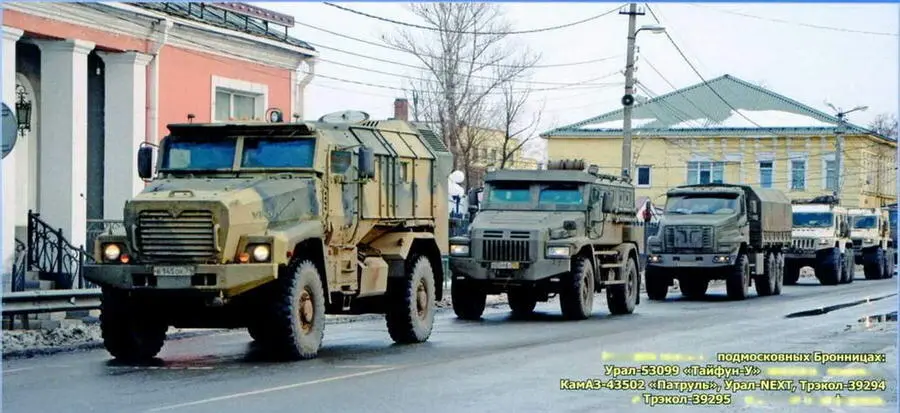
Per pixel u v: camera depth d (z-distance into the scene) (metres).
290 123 16.44
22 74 24.81
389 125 19.06
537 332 20.98
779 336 19.78
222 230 14.78
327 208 16.45
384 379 13.70
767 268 36.22
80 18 24.58
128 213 15.02
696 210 34.19
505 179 25.62
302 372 14.44
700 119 67.44
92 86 26.92
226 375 14.15
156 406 11.63
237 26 29.62
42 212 24.64
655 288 34.00
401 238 18.42
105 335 15.79
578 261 24.44
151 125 26.92
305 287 15.84
